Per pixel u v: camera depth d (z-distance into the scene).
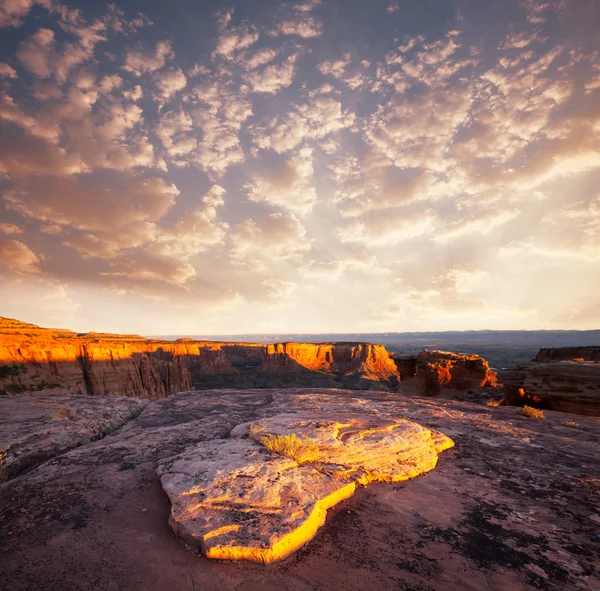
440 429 7.44
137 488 4.14
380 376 183.00
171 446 5.67
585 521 3.57
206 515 3.32
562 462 5.52
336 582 2.59
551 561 2.83
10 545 2.97
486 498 4.12
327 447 5.29
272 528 3.13
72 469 4.72
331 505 3.86
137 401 9.80
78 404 8.62
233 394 11.59
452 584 2.54
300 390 13.36
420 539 3.20
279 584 2.58
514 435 7.17
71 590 2.43
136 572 2.67
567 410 18.41
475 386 35.56
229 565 2.81
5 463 4.80
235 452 4.96
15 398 9.12
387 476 4.63
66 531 3.21
